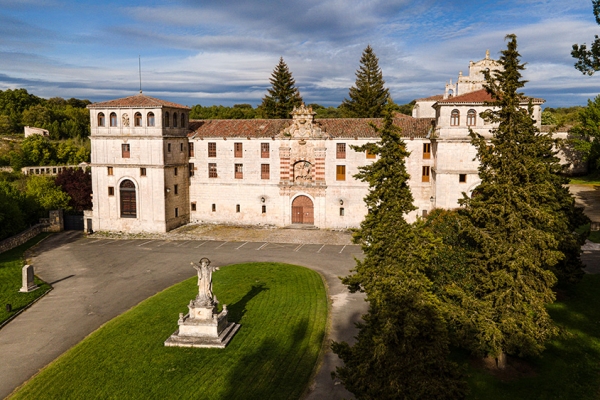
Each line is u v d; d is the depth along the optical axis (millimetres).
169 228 72500
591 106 94500
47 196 77312
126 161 71062
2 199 65438
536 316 27984
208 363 31469
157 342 34531
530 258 27000
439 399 20219
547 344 33031
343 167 72250
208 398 27703
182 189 75812
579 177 102500
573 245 38500
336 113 157750
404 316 21688
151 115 69500
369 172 27078
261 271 51625
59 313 41719
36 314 41625
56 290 47656
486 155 28359
